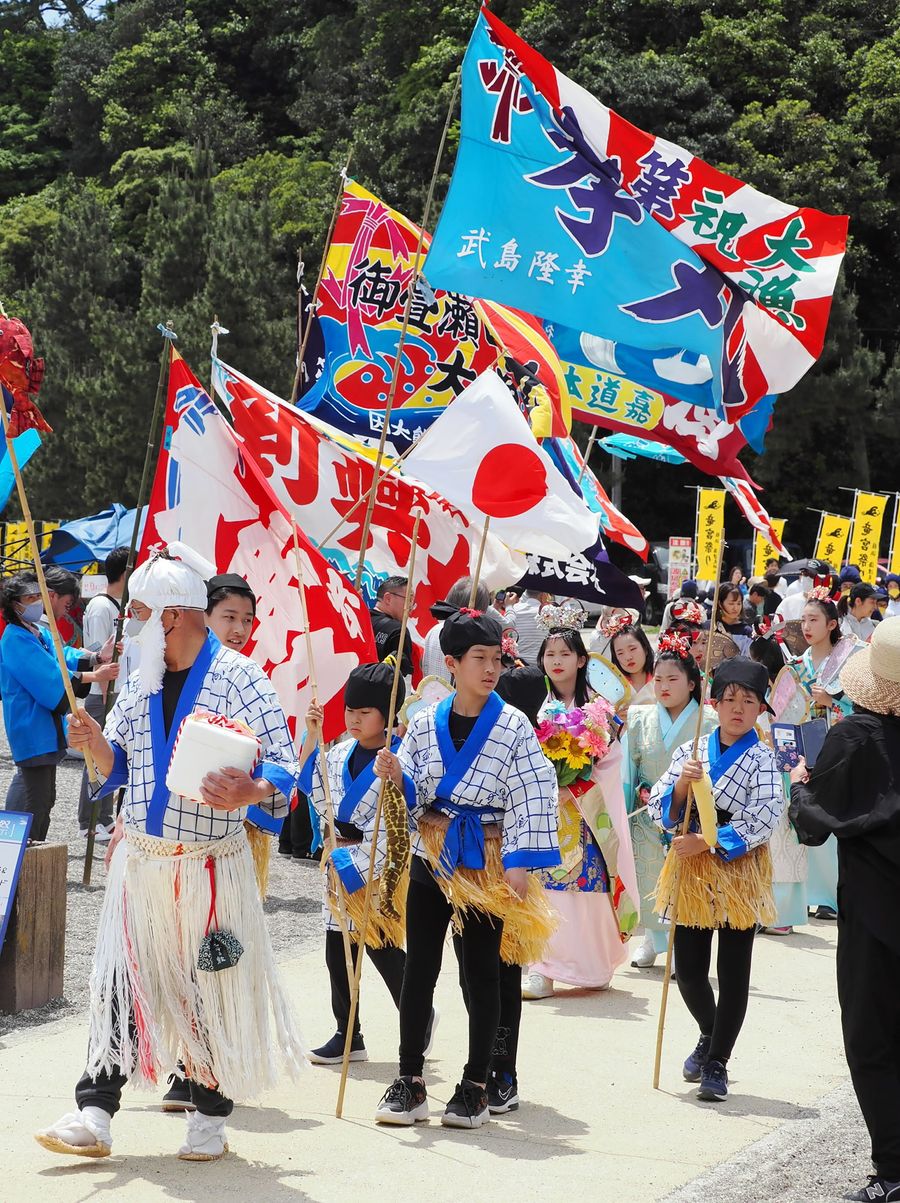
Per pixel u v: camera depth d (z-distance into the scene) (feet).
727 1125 19.63
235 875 16.97
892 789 16.61
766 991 27.22
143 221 168.25
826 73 135.64
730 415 30.01
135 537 28.76
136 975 16.83
